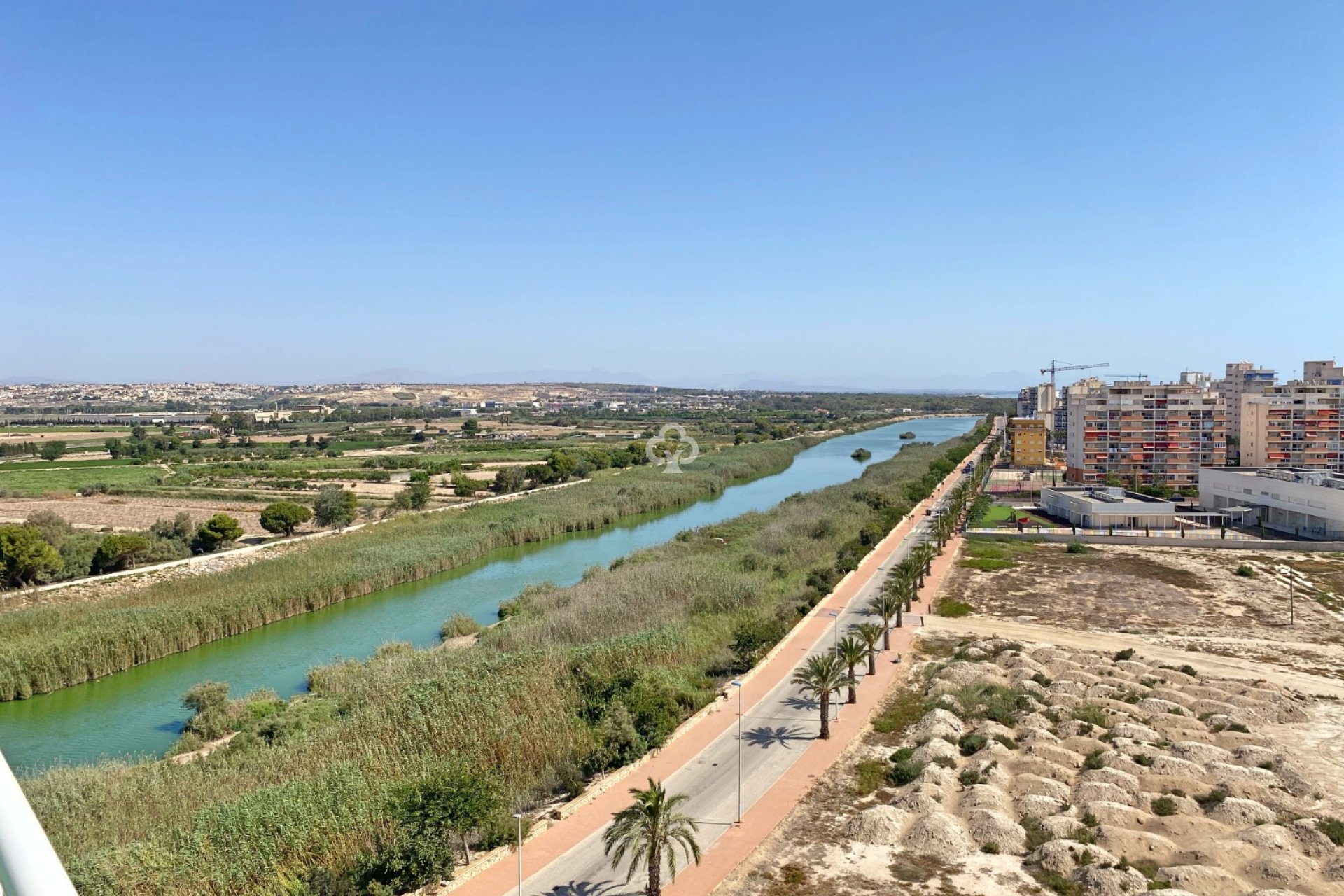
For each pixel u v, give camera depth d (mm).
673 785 50719
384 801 44281
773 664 73375
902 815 45906
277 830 41688
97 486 176000
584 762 52188
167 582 101750
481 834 43969
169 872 38094
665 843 38344
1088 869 39531
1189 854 40969
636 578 100000
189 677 78500
